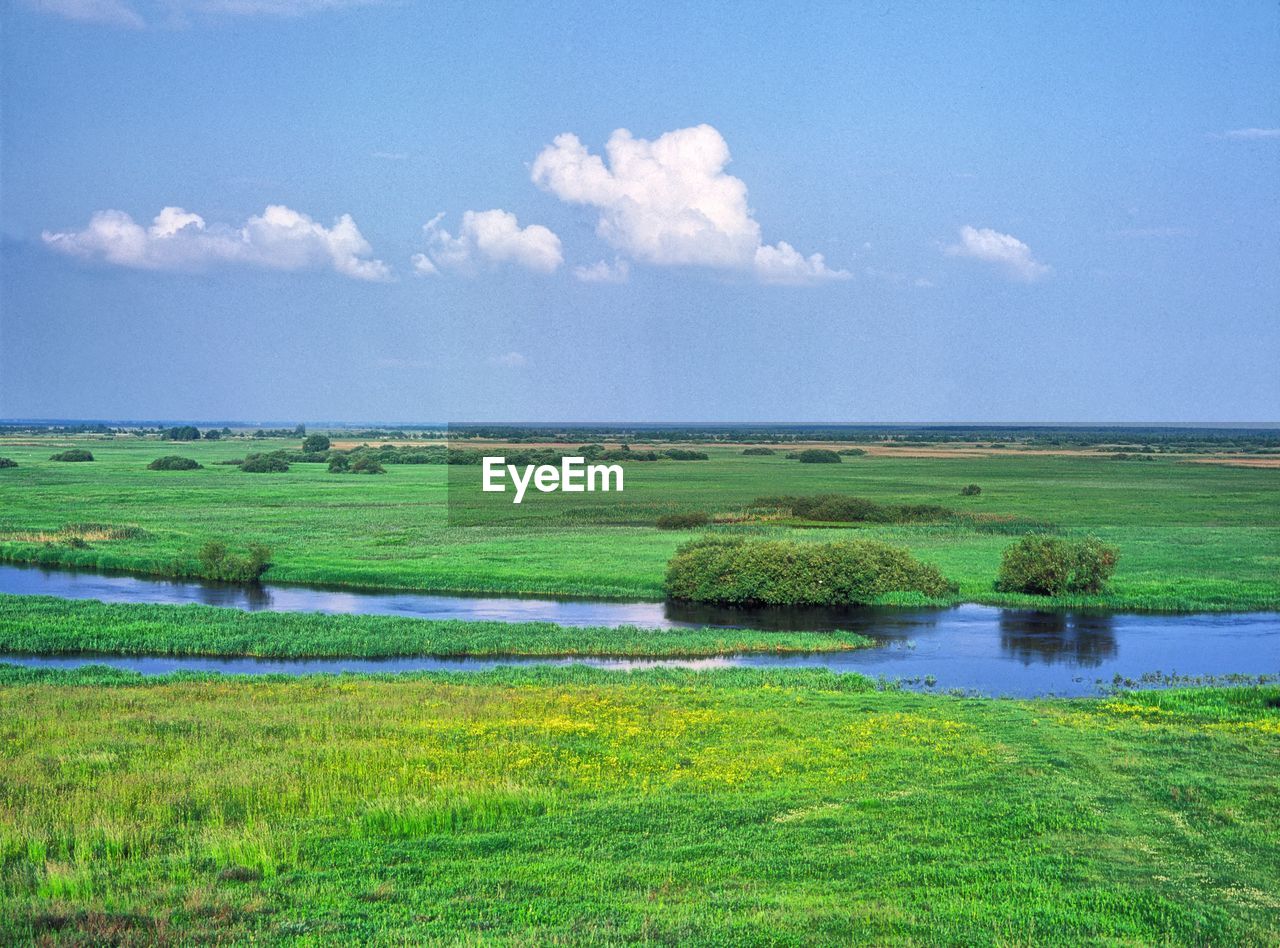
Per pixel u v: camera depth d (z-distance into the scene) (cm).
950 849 2161
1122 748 2980
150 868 2045
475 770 2705
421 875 2022
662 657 4709
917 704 3612
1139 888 1955
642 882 1986
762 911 1836
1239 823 2320
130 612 5372
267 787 2530
